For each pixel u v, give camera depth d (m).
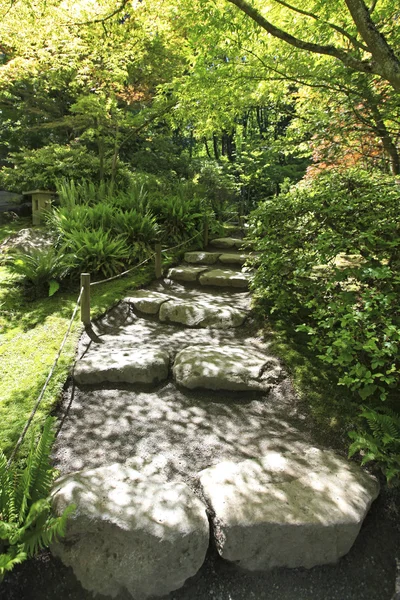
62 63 5.86
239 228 8.88
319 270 3.33
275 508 1.78
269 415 2.61
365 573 1.71
